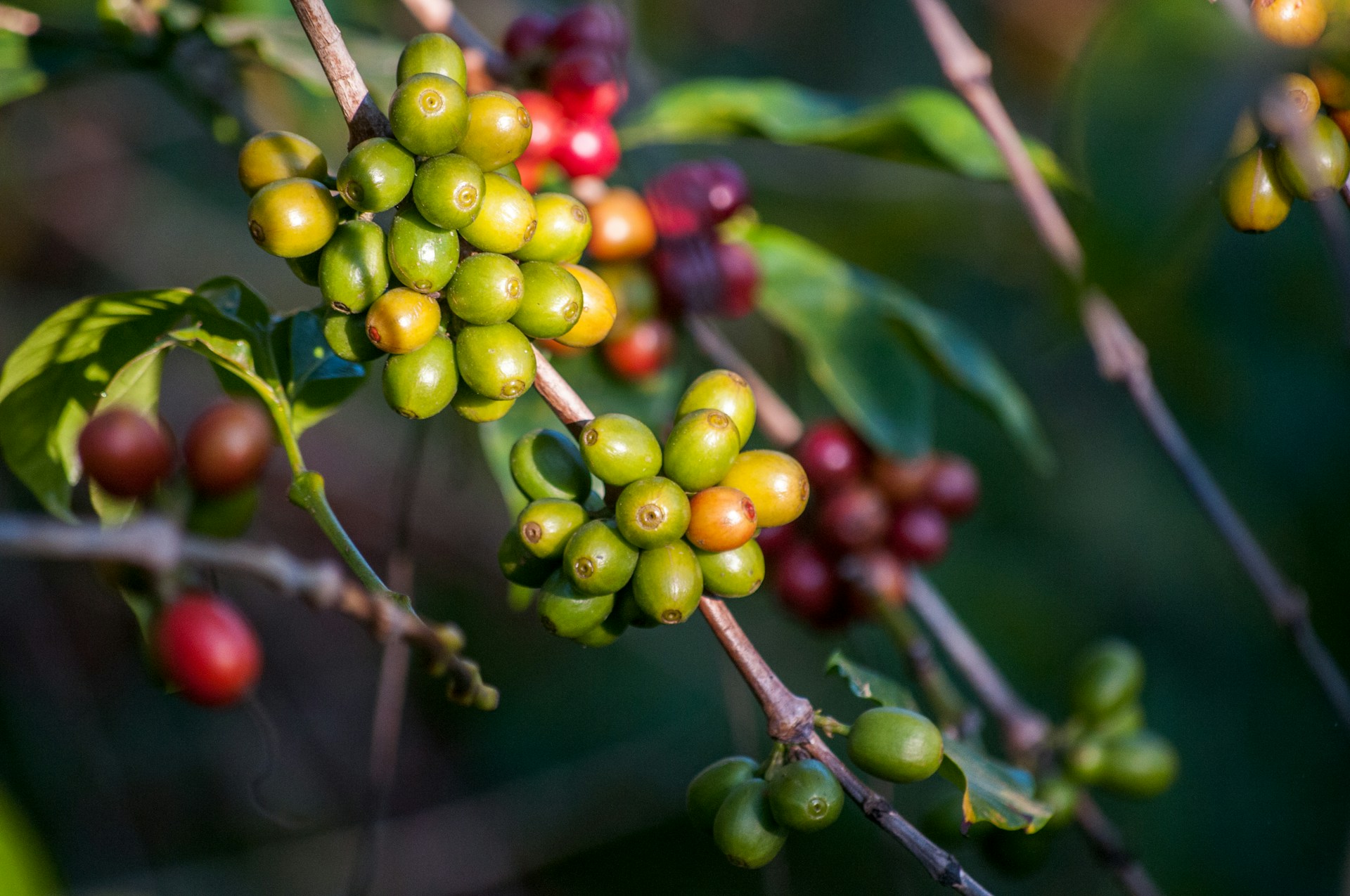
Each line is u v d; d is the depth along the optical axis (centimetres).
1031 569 516
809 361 314
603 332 193
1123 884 307
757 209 531
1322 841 470
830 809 173
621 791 504
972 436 532
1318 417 500
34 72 299
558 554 180
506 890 506
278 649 535
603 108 275
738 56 599
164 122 538
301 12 172
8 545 127
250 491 170
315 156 181
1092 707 303
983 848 283
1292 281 494
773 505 180
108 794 474
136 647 511
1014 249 550
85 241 536
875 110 334
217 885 475
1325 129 171
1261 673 504
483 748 536
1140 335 439
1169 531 523
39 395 209
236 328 211
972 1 586
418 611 541
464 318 174
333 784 522
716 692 518
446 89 162
